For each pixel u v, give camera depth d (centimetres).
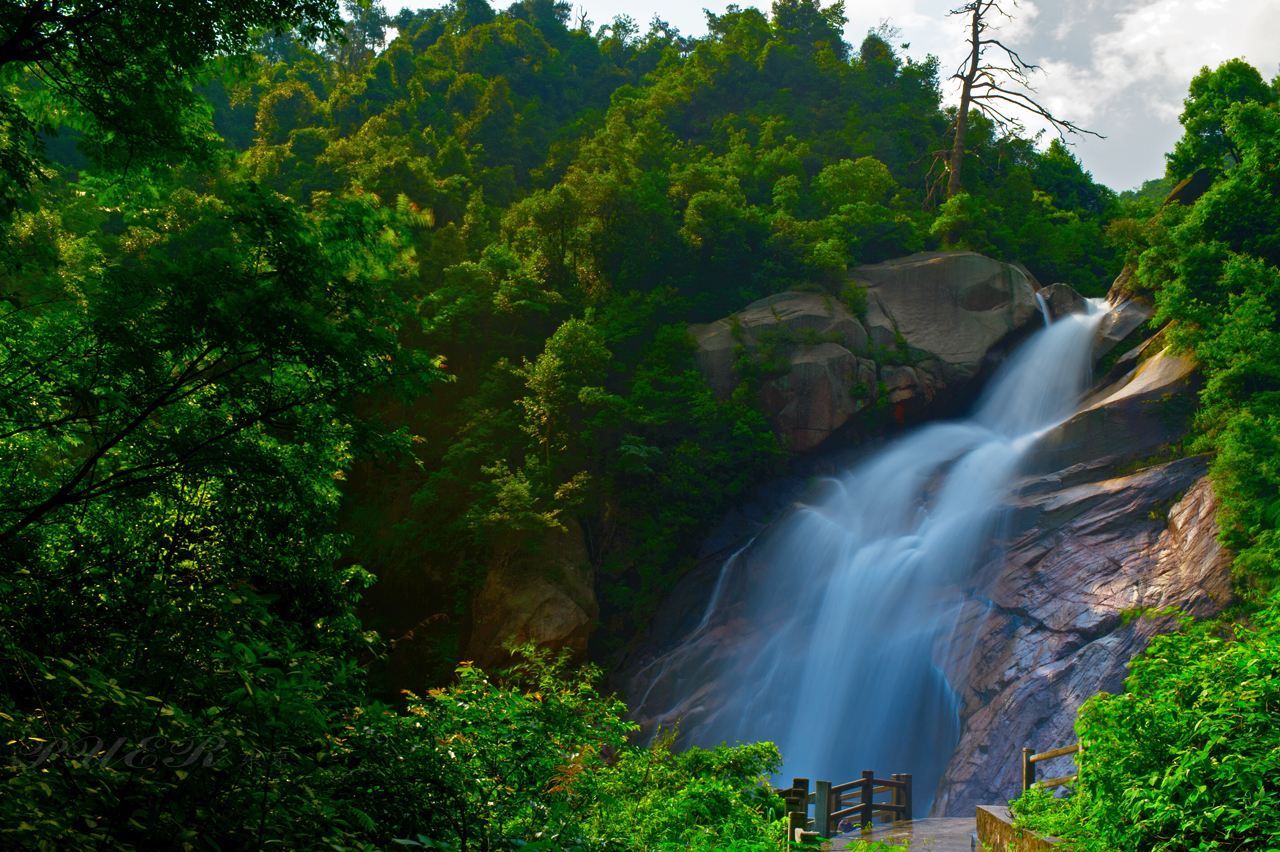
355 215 1075
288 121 10075
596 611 4175
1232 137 4556
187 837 446
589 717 927
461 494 4588
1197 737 849
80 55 980
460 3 12600
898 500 4341
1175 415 3859
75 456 1155
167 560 921
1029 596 3378
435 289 5791
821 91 9500
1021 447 4219
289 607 1174
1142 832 845
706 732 3666
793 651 3847
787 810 1595
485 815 662
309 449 1132
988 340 5094
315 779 545
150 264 888
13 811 400
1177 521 3262
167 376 936
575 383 4734
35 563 747
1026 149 8875
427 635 4266
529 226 6131
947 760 3216
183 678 550
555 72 10912
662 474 4684
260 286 902
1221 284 3994
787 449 4847
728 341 5100
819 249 5447
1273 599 998
